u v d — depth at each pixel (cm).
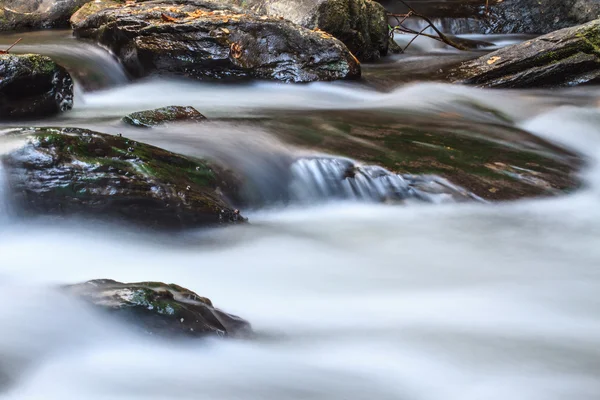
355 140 732
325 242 559
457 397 351
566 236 584
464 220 610
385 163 669
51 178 515
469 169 680
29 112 750
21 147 520
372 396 343
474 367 379
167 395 325
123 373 335
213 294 458
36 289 388
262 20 993
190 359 348
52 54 955
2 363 327
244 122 766
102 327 354
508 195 645
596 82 996
